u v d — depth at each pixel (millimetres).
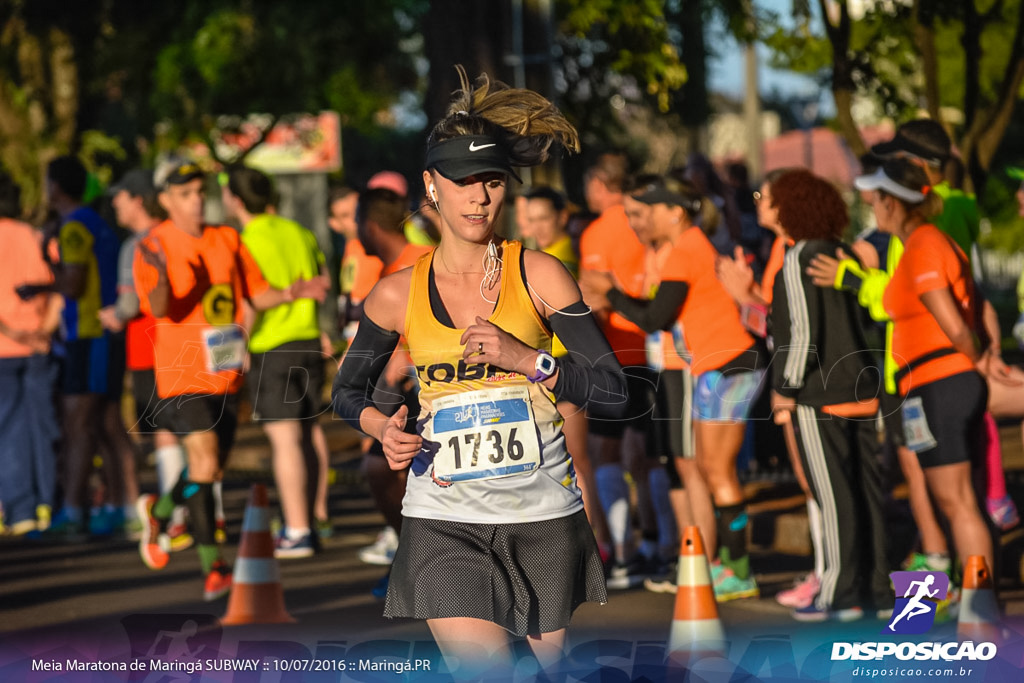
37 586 19219
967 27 27516
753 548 21172
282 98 50875
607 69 36500
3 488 24031
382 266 18781
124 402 27594
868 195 15141
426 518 9797
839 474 15430
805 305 15180
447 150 9508
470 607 9531
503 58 27031
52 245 23266
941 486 14195
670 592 18062
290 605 17516
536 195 19391
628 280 18547
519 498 9680
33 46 46031
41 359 23875
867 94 29484
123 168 50656
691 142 46750
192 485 18375
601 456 18938
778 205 15516
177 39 47438
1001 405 15641
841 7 27297
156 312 18359
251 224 19812
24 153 45625
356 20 51219
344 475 30562
